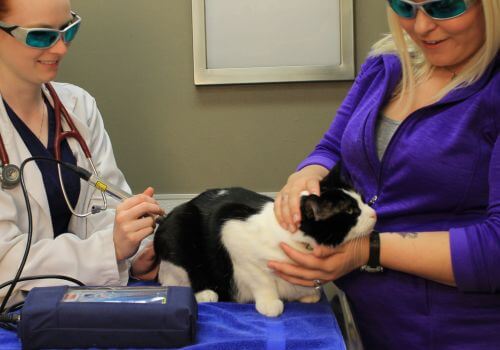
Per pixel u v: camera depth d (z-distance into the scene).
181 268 1.12
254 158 1.76
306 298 1.08
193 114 1.74
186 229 1.13
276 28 1.67
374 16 1.65
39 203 1.13
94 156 1.35
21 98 1.18
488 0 0.87
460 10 0.89
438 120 0.97
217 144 1.76
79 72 1.73
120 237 1.06
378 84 1.16
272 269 1.00
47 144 1.22
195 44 1.68
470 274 0.87
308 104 1.71
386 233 0.96
